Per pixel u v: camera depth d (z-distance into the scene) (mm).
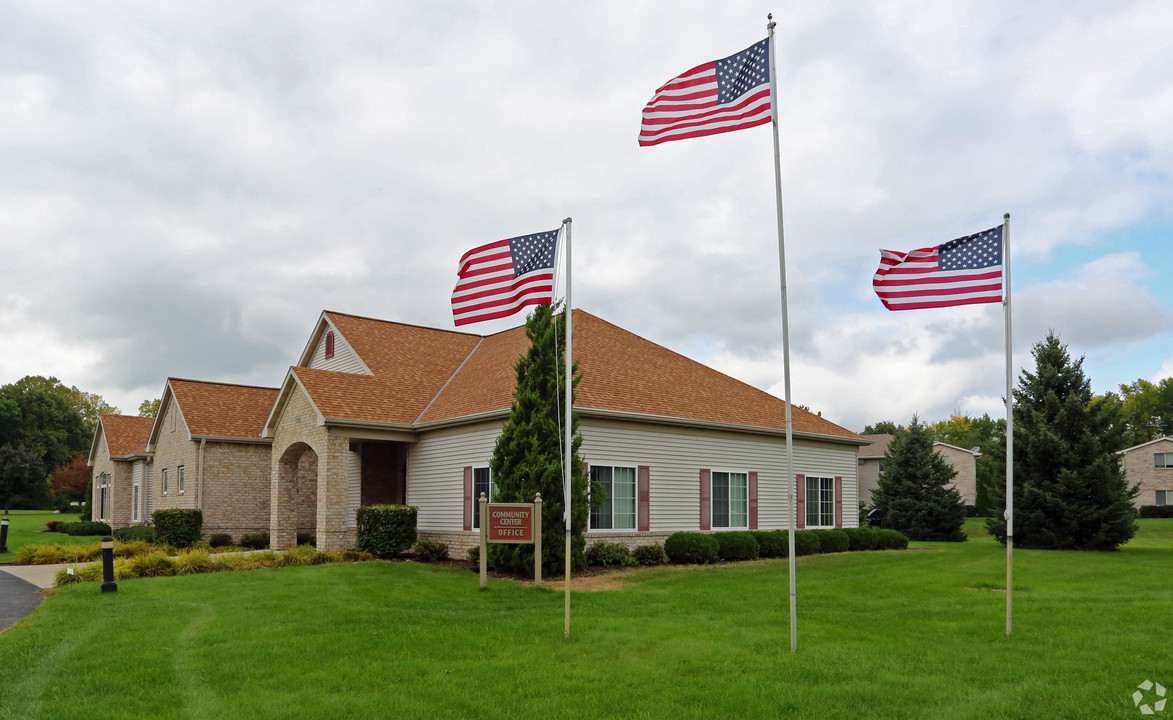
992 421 85125
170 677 8961
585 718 7613
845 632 11609
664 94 11750
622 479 22109
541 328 19422
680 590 16125
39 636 11070
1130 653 10133
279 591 15406
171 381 31828
